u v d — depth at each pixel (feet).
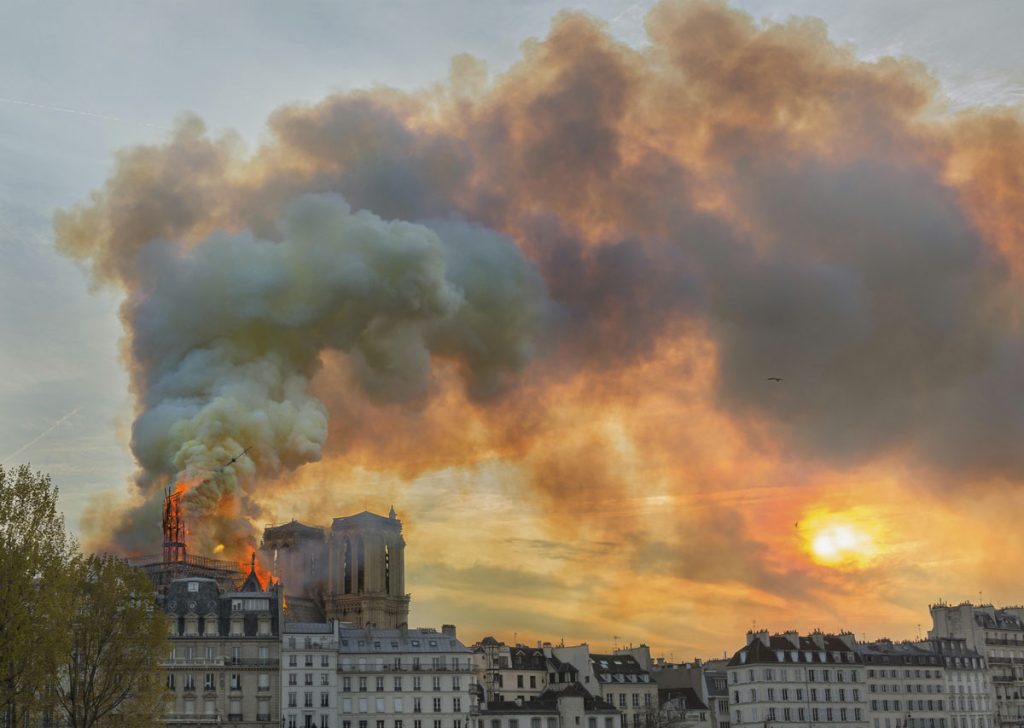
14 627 626.64
